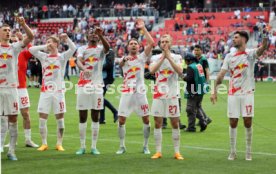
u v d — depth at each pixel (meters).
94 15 56.91
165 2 61.12
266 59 42.12
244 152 12.69
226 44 45.78
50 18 57.81
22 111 13.29
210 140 14.52
